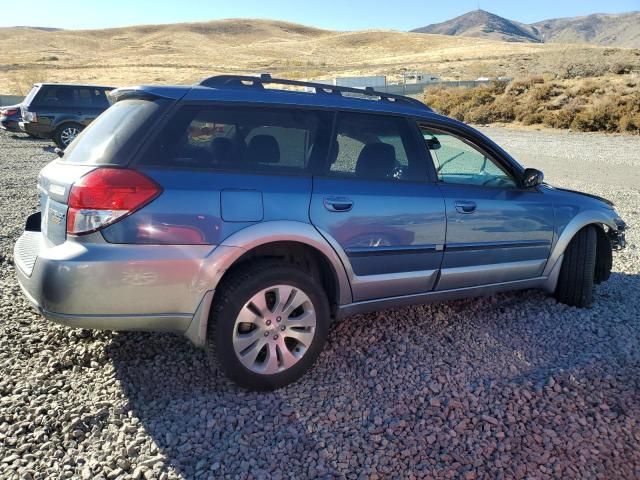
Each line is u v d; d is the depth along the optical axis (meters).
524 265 4.60
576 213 4.83
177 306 3.14
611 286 5.71
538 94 33.53
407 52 153.62
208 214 3.15
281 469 2.77
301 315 3.50
